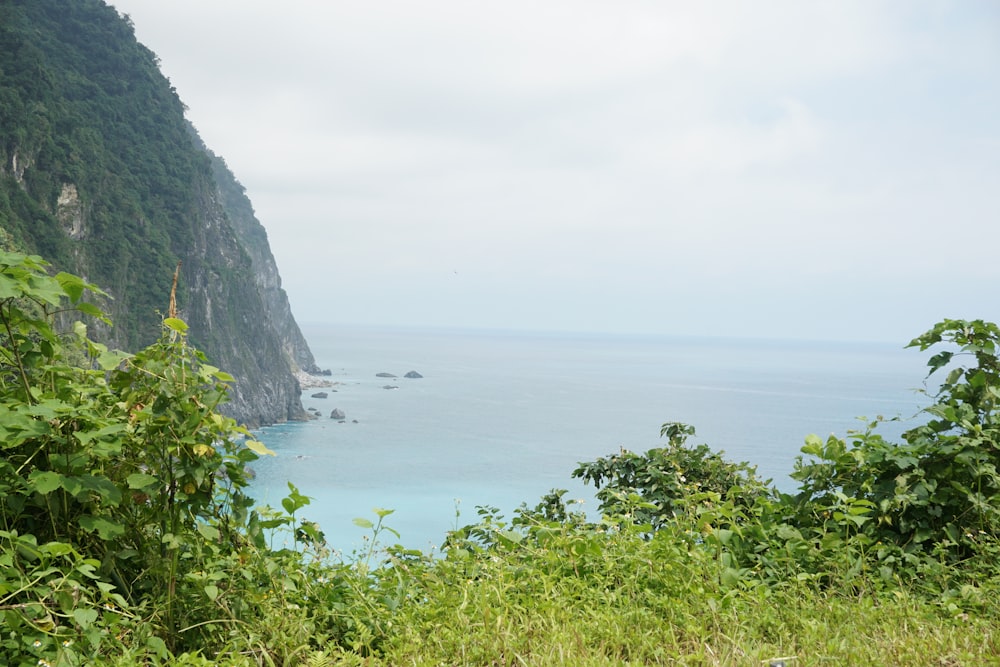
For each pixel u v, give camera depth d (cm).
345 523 4591
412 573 486
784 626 429
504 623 418
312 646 407
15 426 346
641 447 10925
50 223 8706
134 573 400
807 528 563
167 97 13738
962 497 551
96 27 12756
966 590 476
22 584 334
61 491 378
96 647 340
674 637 410
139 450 389
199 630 390
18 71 9619
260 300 13750
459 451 10431
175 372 384
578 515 639
